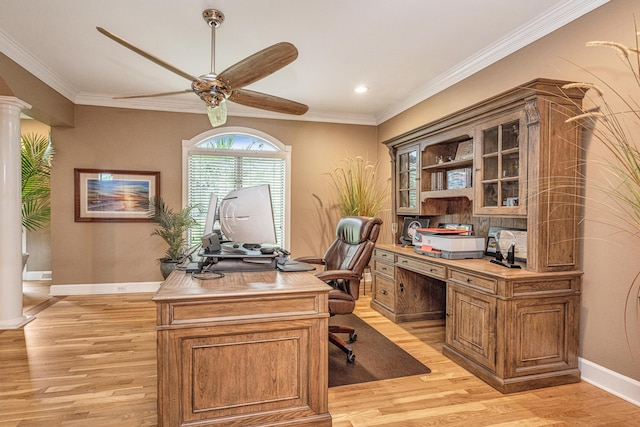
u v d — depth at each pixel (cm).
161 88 420
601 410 201
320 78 384
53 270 452
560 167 228
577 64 237
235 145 504
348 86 409
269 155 509
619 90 213
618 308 215
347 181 519
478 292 241
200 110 484
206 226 241
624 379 212
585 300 234
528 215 232
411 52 320
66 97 421
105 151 457
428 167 353
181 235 456
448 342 275
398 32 284
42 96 366
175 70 218
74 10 254
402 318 358
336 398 214
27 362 260
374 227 277
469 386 229
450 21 266
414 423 189
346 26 275
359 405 206
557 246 229
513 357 221
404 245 396
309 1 241
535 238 227
